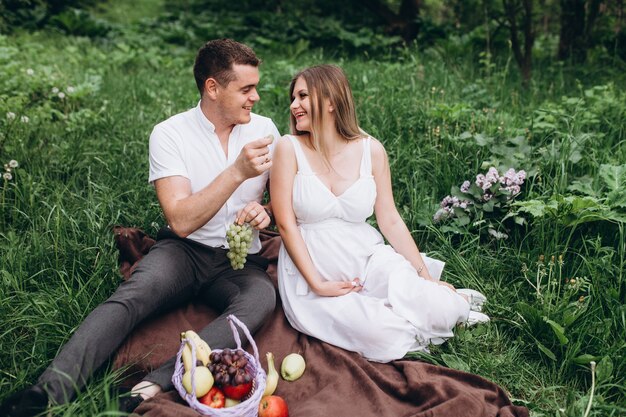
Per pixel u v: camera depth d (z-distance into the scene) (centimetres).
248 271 290
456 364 269
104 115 512
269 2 1112
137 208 376
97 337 237
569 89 609
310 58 816
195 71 282
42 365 255
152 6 1350
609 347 267
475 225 354
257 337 279
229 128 293
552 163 372
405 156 420
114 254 323
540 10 800
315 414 231
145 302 259
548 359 275
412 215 371
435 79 589
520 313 294
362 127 470
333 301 276
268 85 569
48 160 414
